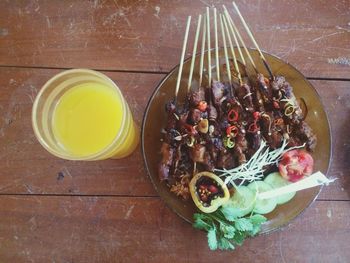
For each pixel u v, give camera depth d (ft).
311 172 1.10
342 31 1.21
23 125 1.18
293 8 1.21
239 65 1.10
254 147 1.09
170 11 1.21
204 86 1.10
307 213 1.16
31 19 1.21
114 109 1.08
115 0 1.21
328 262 1.16
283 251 1.16
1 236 1.16
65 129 1.08
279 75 1.10
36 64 1.20
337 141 1.18
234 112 1.06
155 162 1.10
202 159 1.07
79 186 1.17
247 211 1.07
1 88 1.19
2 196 1.17
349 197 1.17
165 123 1.10
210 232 1.04
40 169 1.17
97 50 1.20
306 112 1.11
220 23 1.19
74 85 1.08
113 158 1.17
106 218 1.16
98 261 1.16
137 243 1.16
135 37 1.20
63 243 1.16
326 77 1.20
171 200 1.09
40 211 1.17
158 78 1.19
